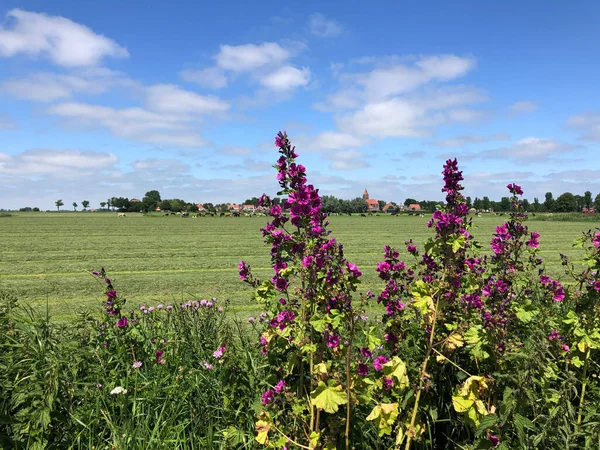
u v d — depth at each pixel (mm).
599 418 2717
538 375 2756
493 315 2934
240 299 10570
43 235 39031
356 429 2982
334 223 67375
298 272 2881
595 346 3082
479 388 2455
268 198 3070
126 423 3191
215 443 3340
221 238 36125
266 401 2840
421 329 3227
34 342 3725
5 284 13148
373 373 3178
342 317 2475
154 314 5441
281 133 2932
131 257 21828
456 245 2652
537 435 2539
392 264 3441
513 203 3338
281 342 3023
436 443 3264
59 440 3082
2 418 2957
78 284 13172
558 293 3705
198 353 4289
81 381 3566
